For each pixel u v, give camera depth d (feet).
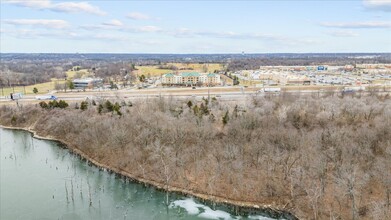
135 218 289.12
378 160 306.14
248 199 313.53
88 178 367.25
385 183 279.49
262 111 464.65
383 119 398.83
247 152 364.17
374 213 256.32
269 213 297.53
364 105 468.75
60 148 467.11
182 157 366.22
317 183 302.86
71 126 496.23
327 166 324.60
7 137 528.63
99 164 402.72
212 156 363.56
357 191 284.82
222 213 298.97
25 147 474.08
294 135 367.25
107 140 423.23
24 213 291.58
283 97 568.41
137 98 648.38
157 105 522.06
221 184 332.60
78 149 451.53
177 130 394.93
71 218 285.43
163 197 327.67
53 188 341.00
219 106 530.27
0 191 331.98
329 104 476.54
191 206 310.86
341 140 350.43
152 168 367.04
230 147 360.28
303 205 294.46
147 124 423.23
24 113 602.03
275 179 325.83
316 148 342.64
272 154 345.72
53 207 303.07
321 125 417.69
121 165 384.68
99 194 331.36
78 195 327.06
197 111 467.11
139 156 383.04
